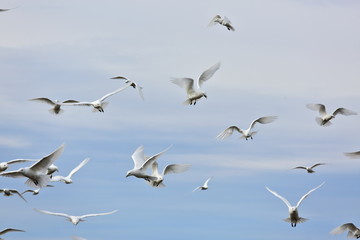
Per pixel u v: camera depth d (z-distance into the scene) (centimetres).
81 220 4503
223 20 5031
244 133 5247
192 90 4475
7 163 4175
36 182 3591
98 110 5091
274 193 4672
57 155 3578
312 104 5191
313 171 5184
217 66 4494
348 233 4438
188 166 4191
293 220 4559
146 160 4006
